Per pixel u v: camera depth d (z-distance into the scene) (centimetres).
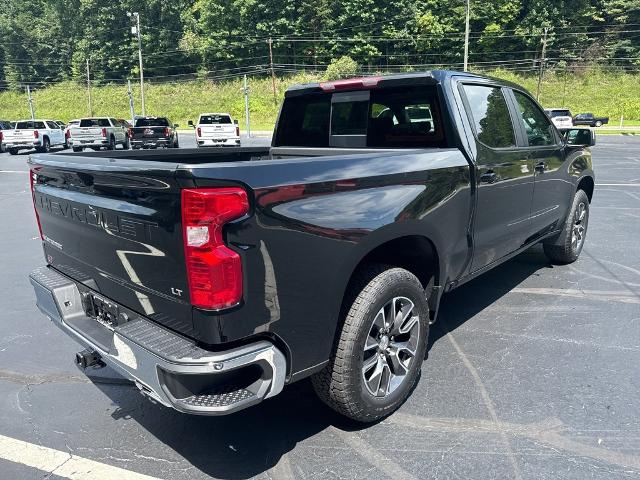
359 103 396
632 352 365
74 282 290
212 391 216
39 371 359
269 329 220
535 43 6838
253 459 258
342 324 259
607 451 257
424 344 303
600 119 4453
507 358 359
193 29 7912
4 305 490
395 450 262
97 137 2572
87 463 258
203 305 203
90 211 253
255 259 210
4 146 2769
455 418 288
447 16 6981
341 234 242
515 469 245
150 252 222
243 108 6191
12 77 8550
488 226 367
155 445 272
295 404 309
